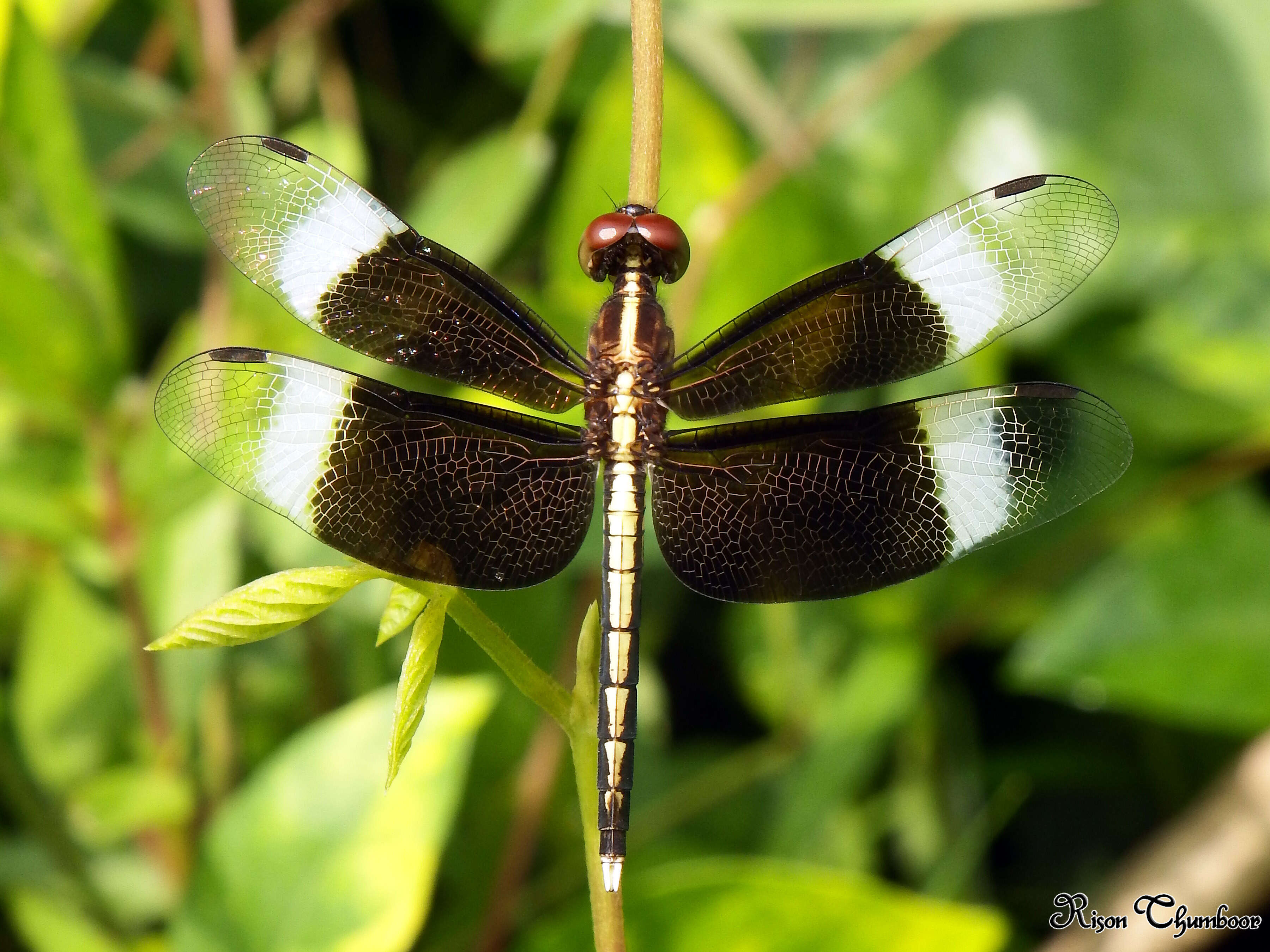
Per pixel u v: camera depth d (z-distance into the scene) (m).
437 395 0.28
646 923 0.27
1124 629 0.29
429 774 0.27
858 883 0.27
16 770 0.29
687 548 0.27
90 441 0.28
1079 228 0.27
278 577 0.25
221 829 0.28
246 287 0.29
